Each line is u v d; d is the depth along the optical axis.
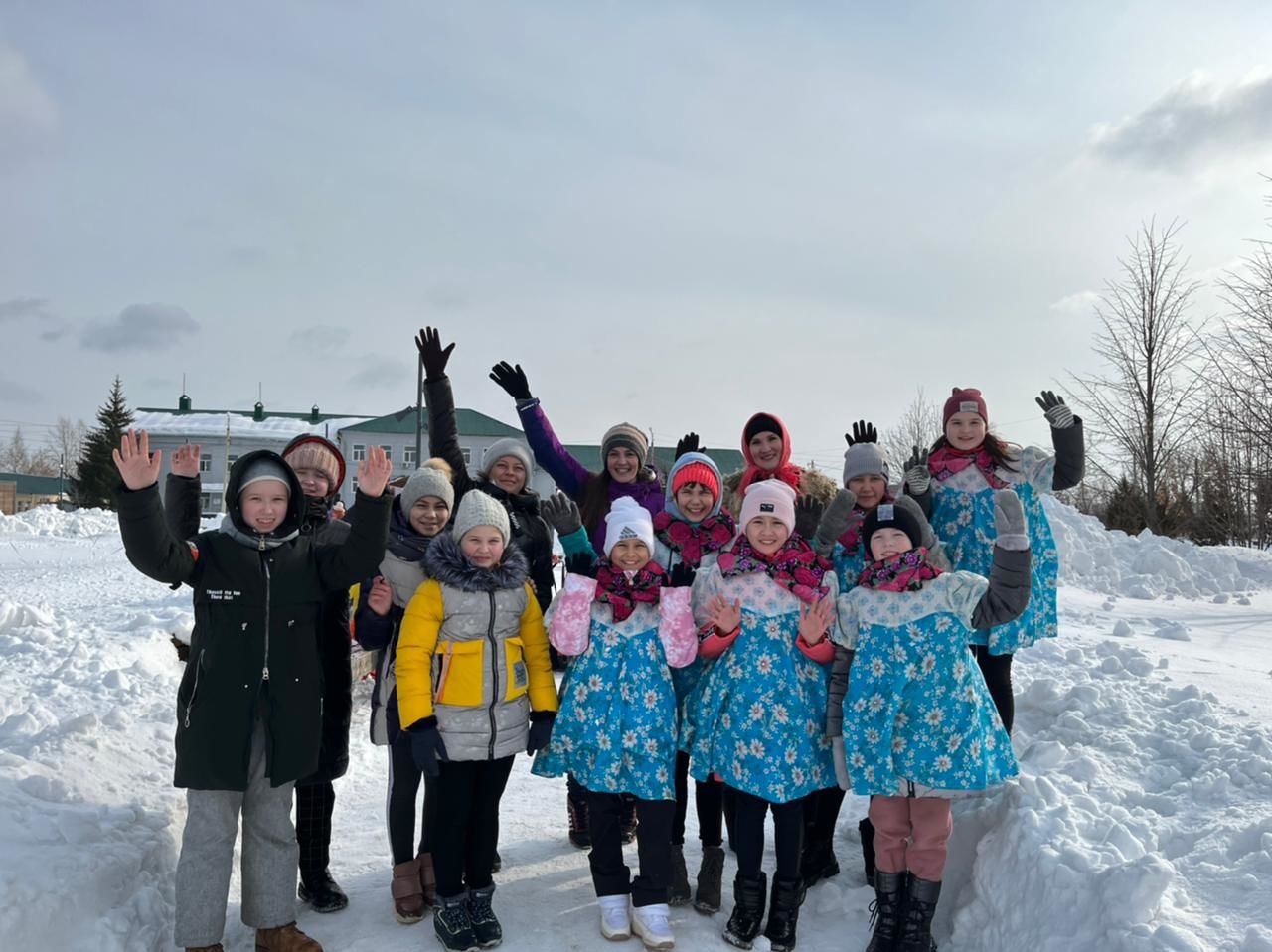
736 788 3.63
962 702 3.53
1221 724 4.31
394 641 4.05
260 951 3.54
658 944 3.57
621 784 3.68
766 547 3.84
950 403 4.42
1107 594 12.69
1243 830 3.32
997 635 4.07
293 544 3.61
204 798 3.43
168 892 3.68
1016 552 3.56
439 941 3.67
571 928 3.81
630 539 3.82
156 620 8.64
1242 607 11.07
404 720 3.57
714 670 3.87
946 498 4.38
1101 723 4.55
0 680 6.04
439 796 3.67
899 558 3.67
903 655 3.59
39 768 4.00
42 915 3.09
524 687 3.82
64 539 27.42
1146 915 2.94
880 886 3.59
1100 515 24.77
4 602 7.98
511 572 3.81
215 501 55.22
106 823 3.69
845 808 5.06
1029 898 3.34
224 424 56.97
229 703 3.39
